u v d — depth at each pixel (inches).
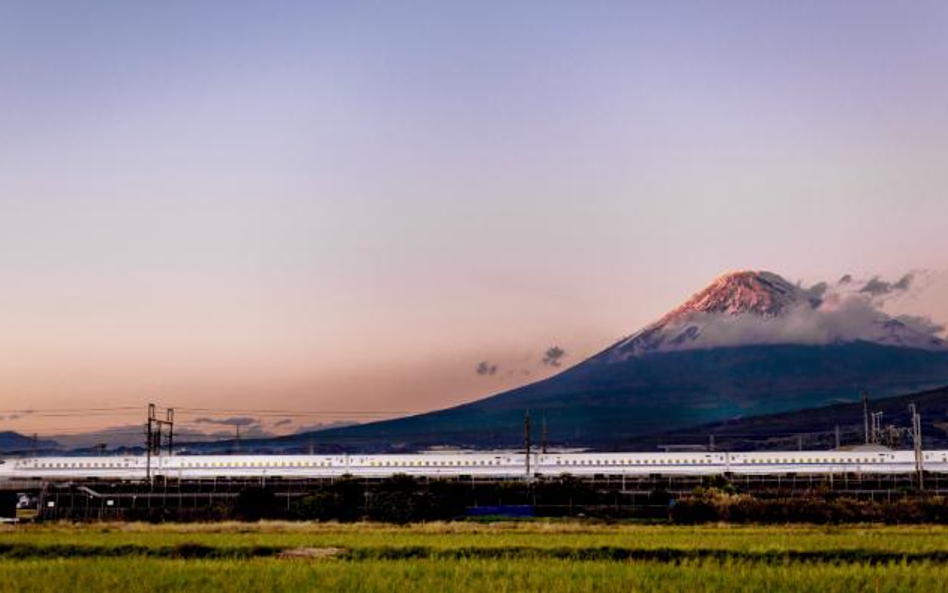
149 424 5236.2
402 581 1818.4
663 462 5339.6
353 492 3585.1
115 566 1999.3
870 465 5270.7
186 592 1743.4
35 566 2009.1
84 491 4065.0
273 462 5378.9
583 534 2640.3
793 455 5324.8
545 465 5295.3
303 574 1884.8
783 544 2319.1
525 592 1729.8
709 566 1979.6
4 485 4645.7
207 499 3951.8
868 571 1887.3
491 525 2977.4
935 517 3100.4
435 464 5334.6
